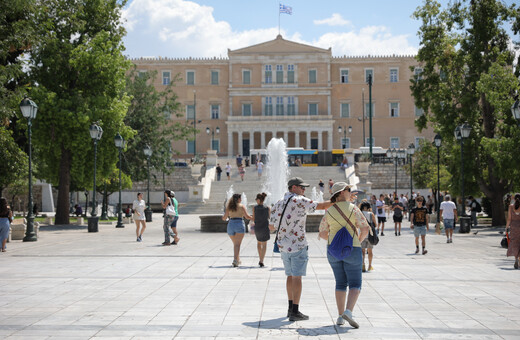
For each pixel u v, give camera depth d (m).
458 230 28.56
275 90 86.44
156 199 62.06
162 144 48.09
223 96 87.19
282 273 12.06
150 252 16.84
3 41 24.48
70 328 6.95
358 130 86.62
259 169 55.66
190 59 87.19
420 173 54.66
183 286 10.28
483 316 7.66
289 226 7.66
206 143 86.75
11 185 36.62
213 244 19.92
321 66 86.56
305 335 6.61
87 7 33.66
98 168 33.16
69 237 23.78
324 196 49.09
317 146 86.44
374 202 32.47
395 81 86.75
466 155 31.83
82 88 33.06
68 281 10.88
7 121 27.39
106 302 8.70
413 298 9.09
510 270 12.76
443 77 34.69
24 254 16.28
